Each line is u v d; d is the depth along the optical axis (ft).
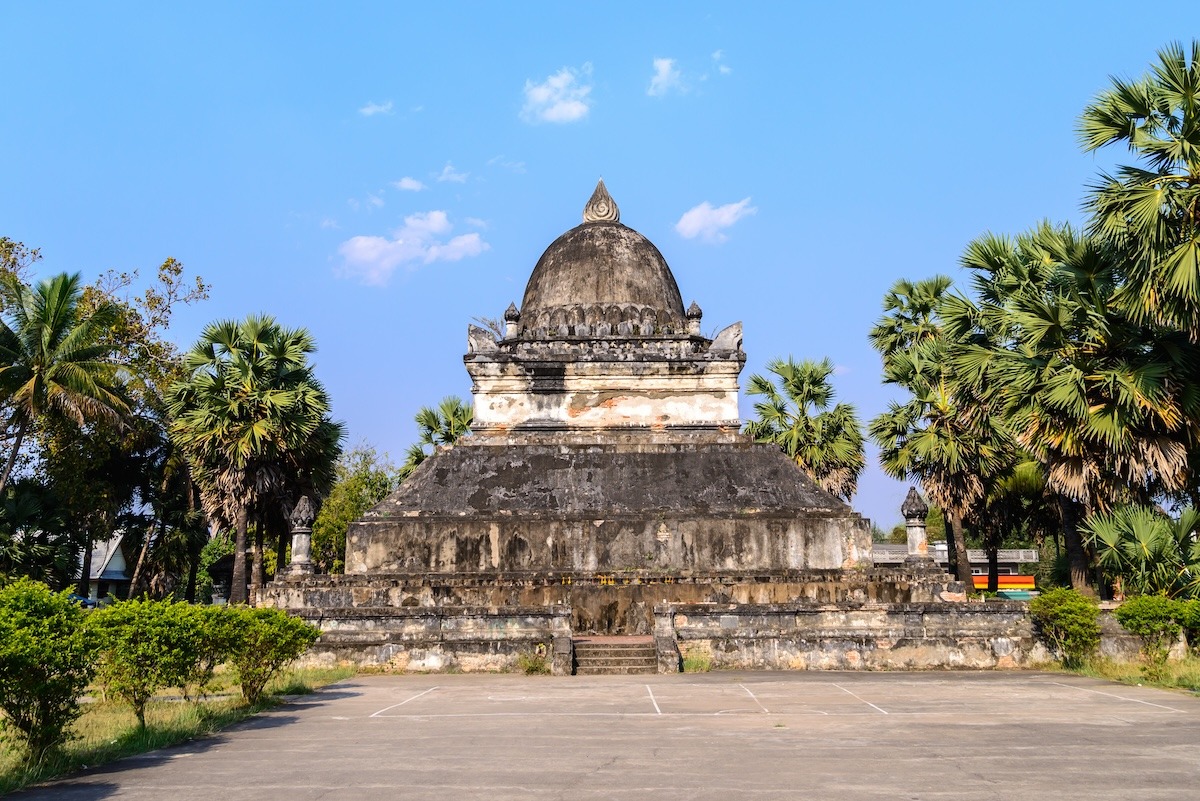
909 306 127.24
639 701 53.26
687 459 96.68
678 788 29.76
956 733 41.06
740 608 75.56
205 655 47.93
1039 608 72.90
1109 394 68.39
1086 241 70.54
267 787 30.94
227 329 104.78
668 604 75.87
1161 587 70.13
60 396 99.91
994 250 91.15
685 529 88.58
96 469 129.80
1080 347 70.95
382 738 41.14
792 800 27.91
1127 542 70.90
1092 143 67.92
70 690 35.42
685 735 40.75
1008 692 56.95
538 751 37.09
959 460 107.55
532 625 75.56
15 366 100.48
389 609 76.02
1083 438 70.18
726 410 104.12
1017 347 82.79
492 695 57.06
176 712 48.29
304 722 46.62
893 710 48.91
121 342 131.03
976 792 28.99
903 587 82.64
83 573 133.69
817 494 93.66
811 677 66.69
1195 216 61.57
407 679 67.72
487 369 104.37
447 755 36.45
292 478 106.63
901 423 112.88
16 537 103.30
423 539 88.63
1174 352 67.15
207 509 103.86
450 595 82.99
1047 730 41.86
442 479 94.58
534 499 92.38
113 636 42.01
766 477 95.04
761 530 88.58
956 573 125.29
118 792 30.50
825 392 141.28
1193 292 60.18
